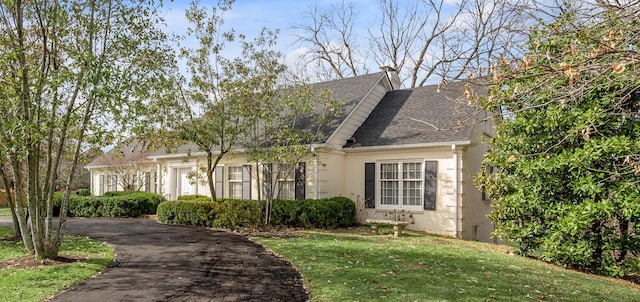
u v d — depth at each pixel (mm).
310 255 8836
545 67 3326
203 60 13156
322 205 13828
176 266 7875
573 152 8969
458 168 13344
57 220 15750
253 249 9656
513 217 10242
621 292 7355
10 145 6961
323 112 15516
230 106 13523
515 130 10047
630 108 8211
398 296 6051
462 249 10422
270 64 13531
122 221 15453
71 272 7156
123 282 6734
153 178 22312
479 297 6137
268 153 13477
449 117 14438
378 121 16391
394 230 12609
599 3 3801
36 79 7590
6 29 7832
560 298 6484
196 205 13984
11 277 6746
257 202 14531
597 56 3189
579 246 9047
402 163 14609
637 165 4129
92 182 26750
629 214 7914
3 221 15570
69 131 8406
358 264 8031
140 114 8852
